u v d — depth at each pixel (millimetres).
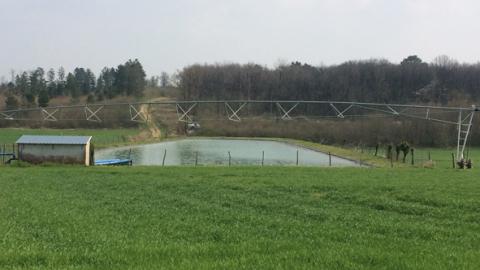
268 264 11188
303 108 146375
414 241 15570
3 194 27969
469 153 99125
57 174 41844
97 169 46312
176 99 165125
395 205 24344
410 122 119562
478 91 152375
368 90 149625
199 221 19547
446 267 11094
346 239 15867
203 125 150875
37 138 57000
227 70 154625
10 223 18172
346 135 123562
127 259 11867
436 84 153125
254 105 151500
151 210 22719
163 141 129750
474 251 13523
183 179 37562
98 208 23203
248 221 19594
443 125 117125
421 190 29344
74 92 190625
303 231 17344
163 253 12578
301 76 150750
